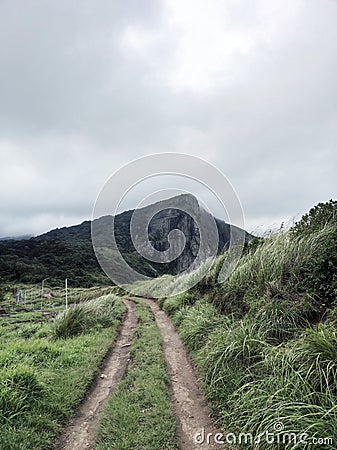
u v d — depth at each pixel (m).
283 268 5.15
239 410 3.14
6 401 3.34
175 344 6.31
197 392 4.16
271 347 3.62
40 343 5.85
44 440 3.05
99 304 9.44
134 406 3.73
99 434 3.24
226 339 4.35
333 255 4.32
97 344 6.32
